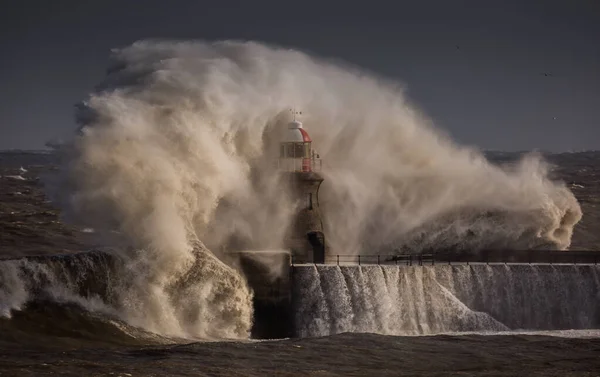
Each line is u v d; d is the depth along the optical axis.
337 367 65.19
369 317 84.50
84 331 72.44
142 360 64.19
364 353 70.00
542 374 64.12
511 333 84.06
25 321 71.75
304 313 83.44
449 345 74.25
